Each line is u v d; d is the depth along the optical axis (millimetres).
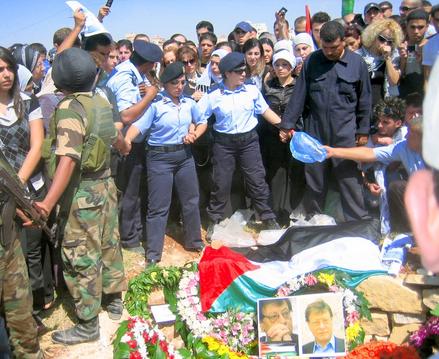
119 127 4156
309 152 4508
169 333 4000
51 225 3918
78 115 3340
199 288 3955
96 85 4035
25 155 3611
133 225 4762
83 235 3545
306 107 4777
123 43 6000
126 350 3510
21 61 4590
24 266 3246
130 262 4574
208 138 5312
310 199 4867
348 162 4598
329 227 4395
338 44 4398
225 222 5066
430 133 674
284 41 5223
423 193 670
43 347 3668
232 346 3877
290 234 4387
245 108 4828
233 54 4797
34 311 3820
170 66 4449
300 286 3939
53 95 4027
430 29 6422
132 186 4664
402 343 3811
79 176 3500
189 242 4836
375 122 4699
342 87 4508
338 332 3766
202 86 5746
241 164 4980
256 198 5066
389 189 4219
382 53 5141
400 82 5281
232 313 3900
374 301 3881
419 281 3750
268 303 3828
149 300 4016
